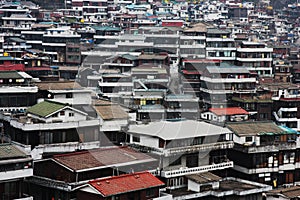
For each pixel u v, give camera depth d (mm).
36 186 69125
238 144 82000
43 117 74250
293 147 84938
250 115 111562
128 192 64062
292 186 82625
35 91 84938
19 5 183625
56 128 73188
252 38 173875
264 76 140000
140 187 65188
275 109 114188
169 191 72750
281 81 134500
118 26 188375
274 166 83438
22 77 90438
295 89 120000
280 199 76500
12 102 83562
